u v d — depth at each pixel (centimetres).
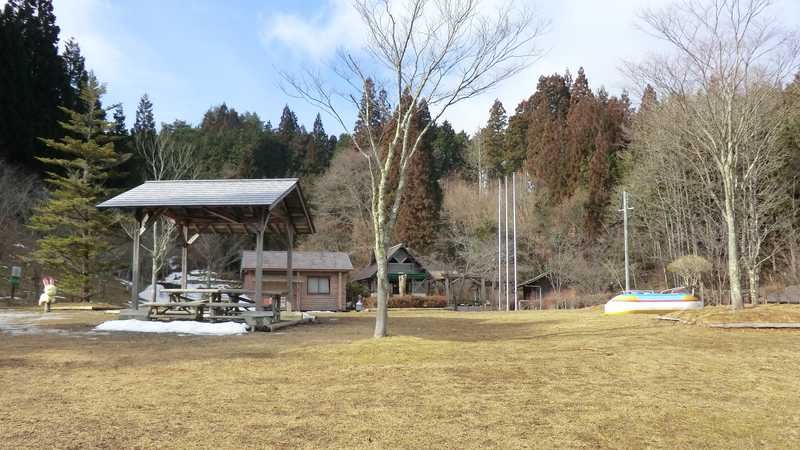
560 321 1475
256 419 477
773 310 1201
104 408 508
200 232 1783
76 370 700
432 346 882
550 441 425
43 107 3309
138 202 1373
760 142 1777
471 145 5522
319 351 866
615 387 613
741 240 2092
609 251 3288
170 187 1480
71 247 2411
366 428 453
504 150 5334
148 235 3247
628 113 3722
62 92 3531
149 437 425
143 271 3612
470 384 623
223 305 1328
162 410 503
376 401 544
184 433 436
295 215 1738
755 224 2044
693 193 2516
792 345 920
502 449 406
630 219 3083
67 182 2430
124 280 3606
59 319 1516
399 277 3494
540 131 4484
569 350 872
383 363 755
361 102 1109
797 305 1395
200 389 594
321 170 5312
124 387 600
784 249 2538
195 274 3878
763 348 889
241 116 7106
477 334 1162
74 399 542
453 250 4088
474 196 4372
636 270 3234
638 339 1004
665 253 2994
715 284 2497
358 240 4303
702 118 1341
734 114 1338
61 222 2453
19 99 3080
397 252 3622
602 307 2089
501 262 3388
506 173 5078
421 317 1848
